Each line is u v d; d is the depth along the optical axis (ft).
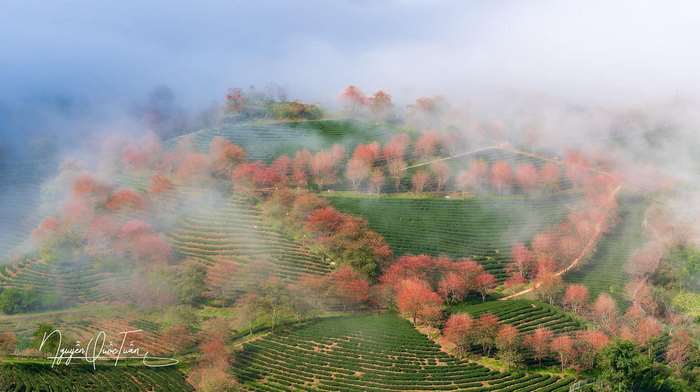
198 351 486.79
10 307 547.49
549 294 570.46
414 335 520.42
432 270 597.11
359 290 556.51
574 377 473.67
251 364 475.31
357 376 465.47
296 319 535.60
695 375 472.44
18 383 427.74
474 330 495.00
